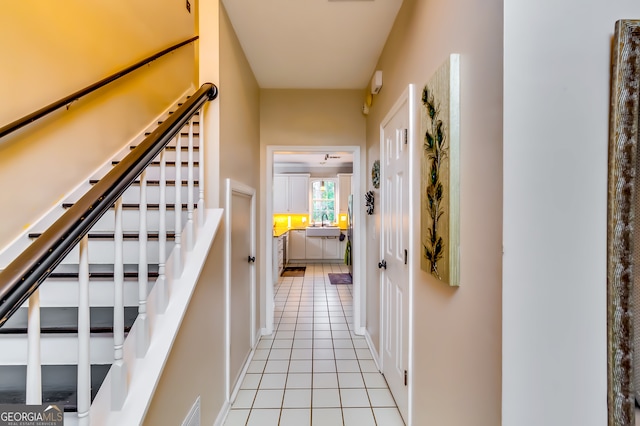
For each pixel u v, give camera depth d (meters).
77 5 1.59
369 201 2.78
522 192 0.77
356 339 2.93
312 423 1.75
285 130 3.06
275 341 2.88
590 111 0.77
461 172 0.99
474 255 0.92
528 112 0.77
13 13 1.25
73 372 1.11
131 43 2.06
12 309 0.57
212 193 1.71
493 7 0.81
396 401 1.88
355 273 3.10
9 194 1.26
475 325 0.91
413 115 1.50
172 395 1.16
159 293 1.17
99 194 0.81
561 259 0.77
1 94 1.21
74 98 1.49
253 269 2.65
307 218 7.44
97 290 1.36
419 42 1.42
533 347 0.77
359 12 1.85
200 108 1.50
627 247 0.72
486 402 0.85
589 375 0.76
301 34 2.09
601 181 0.77
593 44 0.76
